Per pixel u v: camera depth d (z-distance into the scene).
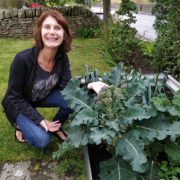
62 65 1.72
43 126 1.62
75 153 1.87
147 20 13.45
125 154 1.09
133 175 1.14
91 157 1.38
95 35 6.79
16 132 1.94
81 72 3.85
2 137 2.07
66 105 1.87
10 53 5.04
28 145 1.96
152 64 4.01
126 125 1.21
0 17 6.37
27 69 1.48
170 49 3.44
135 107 1.18
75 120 1.22
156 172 1.20
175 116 1.22
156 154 1.32
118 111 1.31
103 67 4.11
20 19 6.50
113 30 4.05
